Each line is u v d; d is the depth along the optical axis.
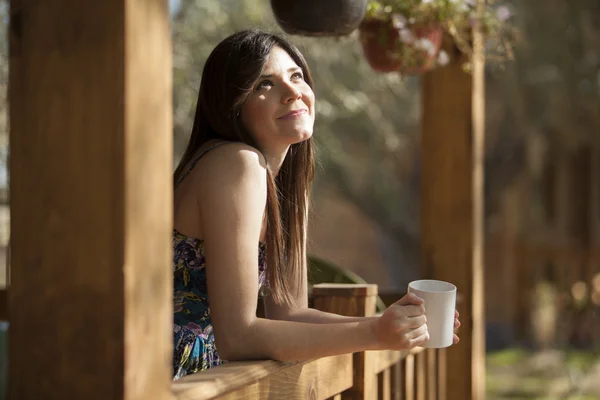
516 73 12.33
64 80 1.61
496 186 14.26
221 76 2.55
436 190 4.16
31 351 1.64
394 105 12.21
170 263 1.69
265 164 2.43
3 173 6.21
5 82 5.76
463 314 4.10
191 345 2.58
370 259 18.31
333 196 17.52
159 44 1.64
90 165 1.59
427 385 3.69
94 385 1.59
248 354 2.22
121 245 1.57
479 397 4.18
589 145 13.75
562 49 12.06
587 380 11.33
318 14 3.26
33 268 1.64
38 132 1.63
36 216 1.64
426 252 4.18
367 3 3.47
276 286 2.54
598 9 11.96
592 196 14.41
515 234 15.11
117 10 1.56
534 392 10.71
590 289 14.50
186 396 1.76
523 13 11.91
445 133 4.14
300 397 2.34
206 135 2.64
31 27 1.63
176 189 2.47
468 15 3.87
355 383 2.80
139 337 1.60
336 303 2.97
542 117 12.68
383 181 13.79
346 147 12.98
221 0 8.82
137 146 1.59
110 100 1.57
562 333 14.39
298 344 2.18
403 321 2.16
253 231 2.30
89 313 1.59
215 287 2.27
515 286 15.05
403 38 3.69
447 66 4.13
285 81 2.57
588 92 12.18
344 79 10.32
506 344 14.58
